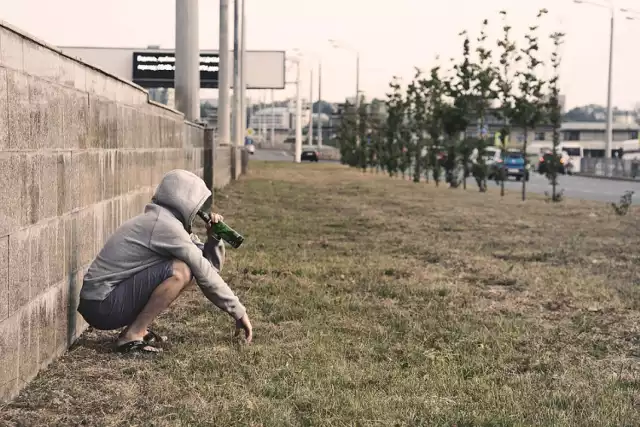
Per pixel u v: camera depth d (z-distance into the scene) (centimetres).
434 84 3488
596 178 5400
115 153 791
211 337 681
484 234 1550
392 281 988
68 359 600
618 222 1827
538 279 1029
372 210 2061
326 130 14450
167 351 632
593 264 1178
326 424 481
